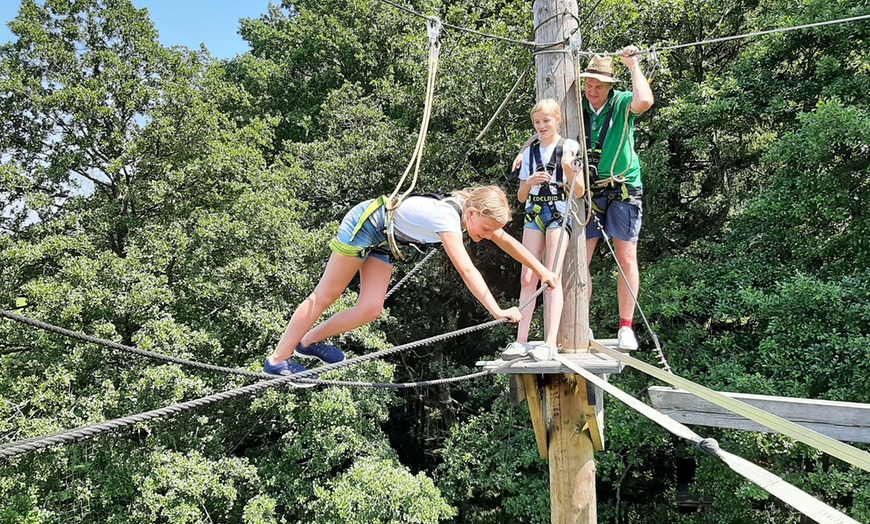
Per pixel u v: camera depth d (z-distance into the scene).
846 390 7.91
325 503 10.48
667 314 9.84
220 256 12.39
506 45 11.64
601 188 4.29
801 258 9.55
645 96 3.97
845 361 7.87
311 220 15.09
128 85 12.68
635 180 4.29
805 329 8.30
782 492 1.82
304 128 18.81
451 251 2.77
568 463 4.19
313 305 3.00
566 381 4.20
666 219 12.23
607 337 11.67
